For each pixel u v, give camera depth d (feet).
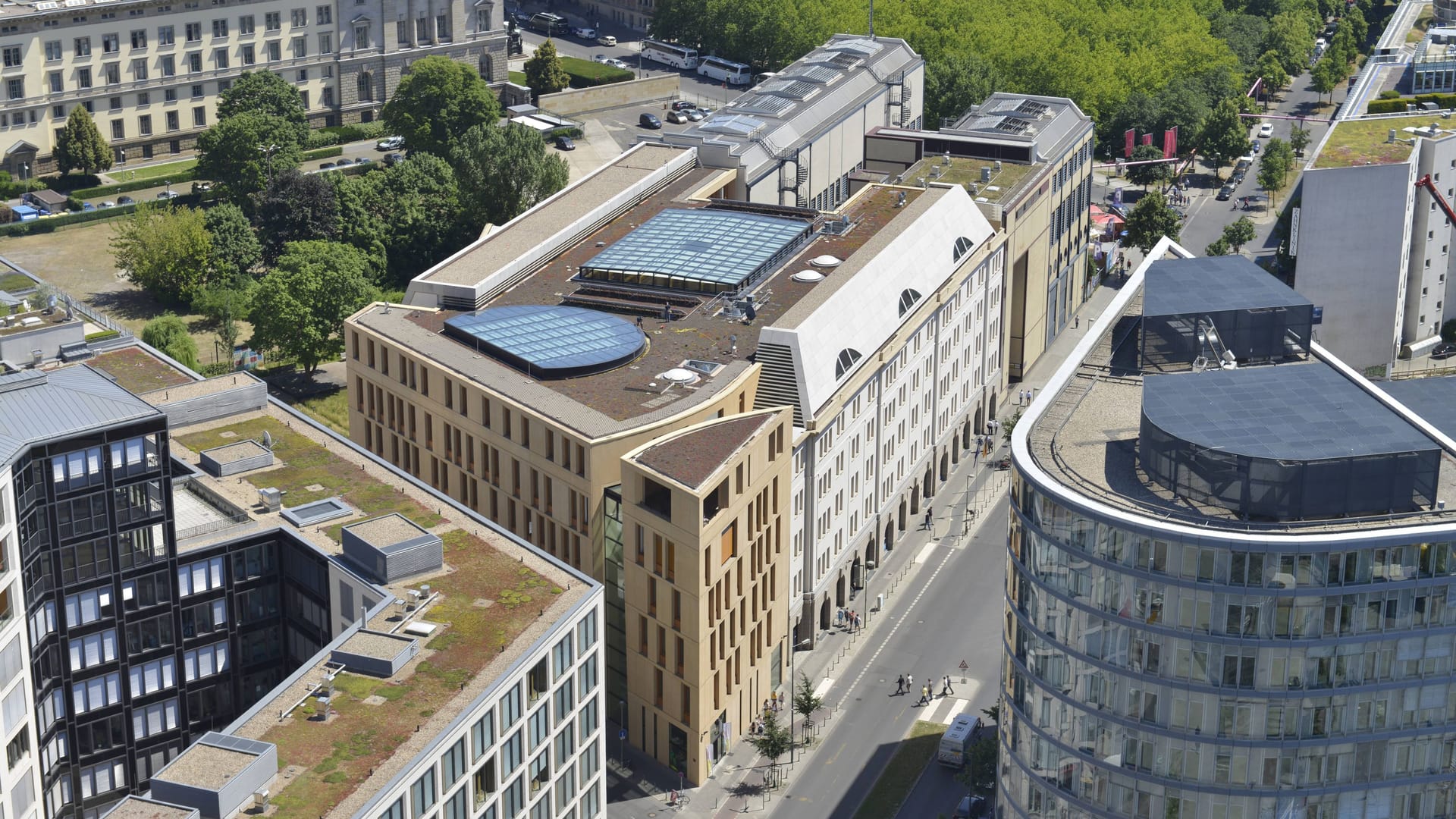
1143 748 546.26
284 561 655.76
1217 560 516.32
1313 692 527.81
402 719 545.85
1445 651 526.98
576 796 620.90
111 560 615.98
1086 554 537.24
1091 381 635.25
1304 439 539.70
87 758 630.33
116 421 606.14
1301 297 650.84
